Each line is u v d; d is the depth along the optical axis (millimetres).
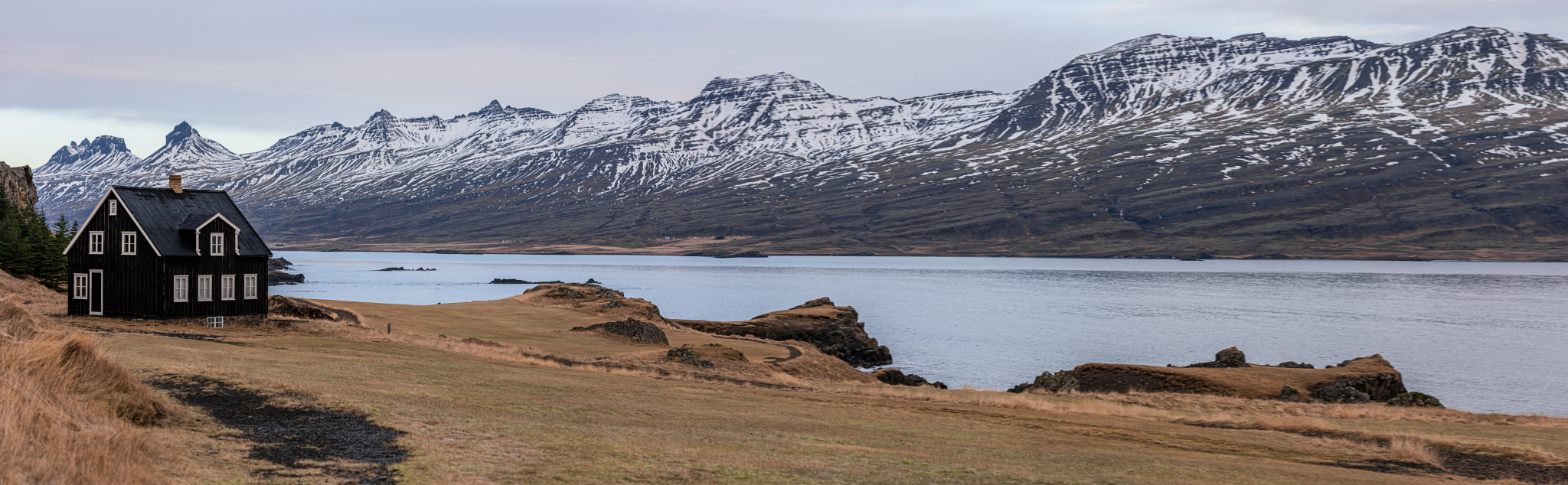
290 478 14930
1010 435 28625
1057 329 128375
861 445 23875
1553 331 128500
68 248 51562
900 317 144875
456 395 27344
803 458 20438
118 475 13148
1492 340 118188
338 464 16234
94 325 43688
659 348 67312
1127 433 30688
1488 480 25141
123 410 17578
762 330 100312
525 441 19766
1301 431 34094
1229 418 36875
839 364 72562
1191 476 21859
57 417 14734
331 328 52938
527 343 62250
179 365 26453
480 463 17062
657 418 26594
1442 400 76938
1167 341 115312
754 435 24484
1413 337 121312
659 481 16531
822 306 118312
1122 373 61469
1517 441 31422
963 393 43469
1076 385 61656
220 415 20219
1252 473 22969
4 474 11805
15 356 16984
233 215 54969
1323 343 115188
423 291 196250
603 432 22125
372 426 20172
